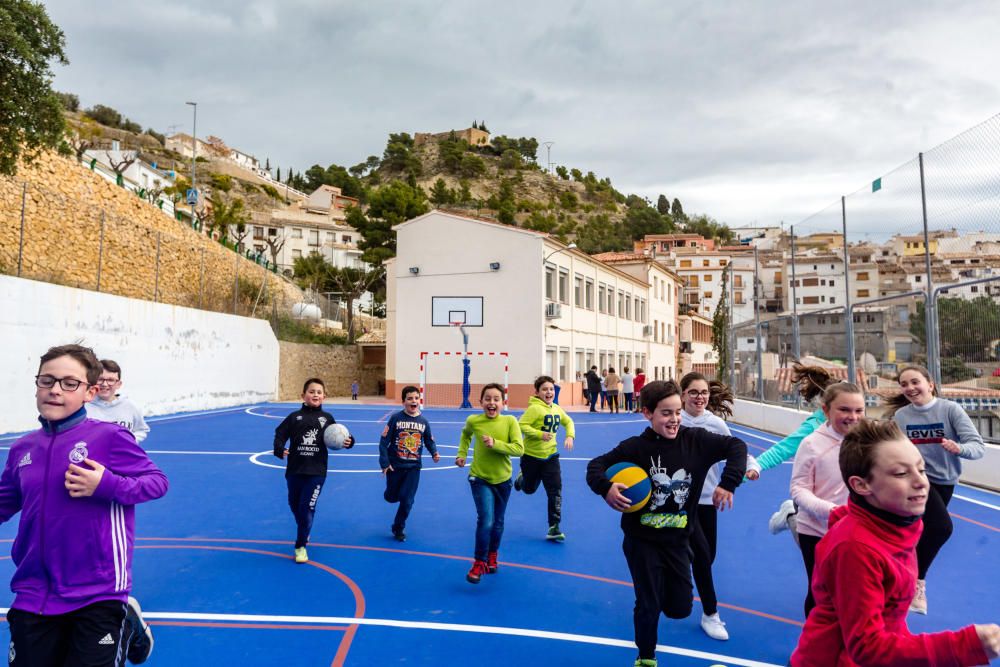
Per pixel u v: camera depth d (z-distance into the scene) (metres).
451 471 12.25
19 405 17.38
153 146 116.00
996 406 9.84
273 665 4.08
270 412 26.84
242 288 37.03
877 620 2.19
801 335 18.38
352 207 59.91
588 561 6.44
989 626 1.94
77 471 2.72
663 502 3.93
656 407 3.97
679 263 91.88
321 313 43.38
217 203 53.62
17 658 2.75
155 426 20.52
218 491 9.99
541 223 136.38
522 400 31.64
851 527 2.35
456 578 5.88
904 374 5.51
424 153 199.62
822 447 4.20
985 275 10.25
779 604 5.30
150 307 24.02
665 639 4.55
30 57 17.23
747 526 8.04
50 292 18.66
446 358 32.31
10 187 23.72
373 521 8.12
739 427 22.20
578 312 36.56
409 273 32.94
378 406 31.08
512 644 4.45
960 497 9.75
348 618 4.88
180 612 4.96
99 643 2.79
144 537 7.27
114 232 28.86
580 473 12.20
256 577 5.84
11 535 7.27
